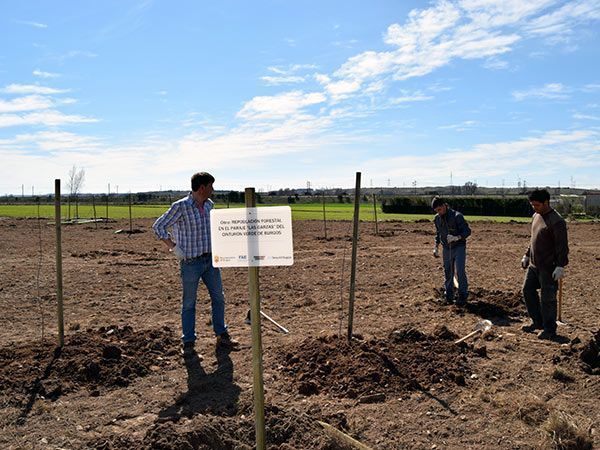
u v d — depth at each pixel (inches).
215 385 220.4
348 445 167.9
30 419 188.4
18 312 350.6
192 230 260.5
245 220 139.9
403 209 1743.4
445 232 364.5
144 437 170.2
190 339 264.8
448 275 370.0
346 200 2503.7
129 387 218.2
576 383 221.9
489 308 347.3
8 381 211.8
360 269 536.7
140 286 446.0
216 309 273.6
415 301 375.9
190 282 263.4
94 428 183.3
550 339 283.4
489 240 835.4
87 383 218.1
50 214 1624.0
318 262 591.2
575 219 1402.6
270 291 424.8
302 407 197.3
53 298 395.2
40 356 236.1
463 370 231.8
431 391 211.9
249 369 238.8
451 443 174.4
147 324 321.4
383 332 295.9
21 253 676.1
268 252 138.3
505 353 259.0
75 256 642.8
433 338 266.7
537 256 288.4
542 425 182.1
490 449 170.4
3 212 1743.4
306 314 347.3
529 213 1596.9
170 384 221.8
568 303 370.6
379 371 221.6
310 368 230.8
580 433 173.5
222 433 172.7
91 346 247.8
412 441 175.3
